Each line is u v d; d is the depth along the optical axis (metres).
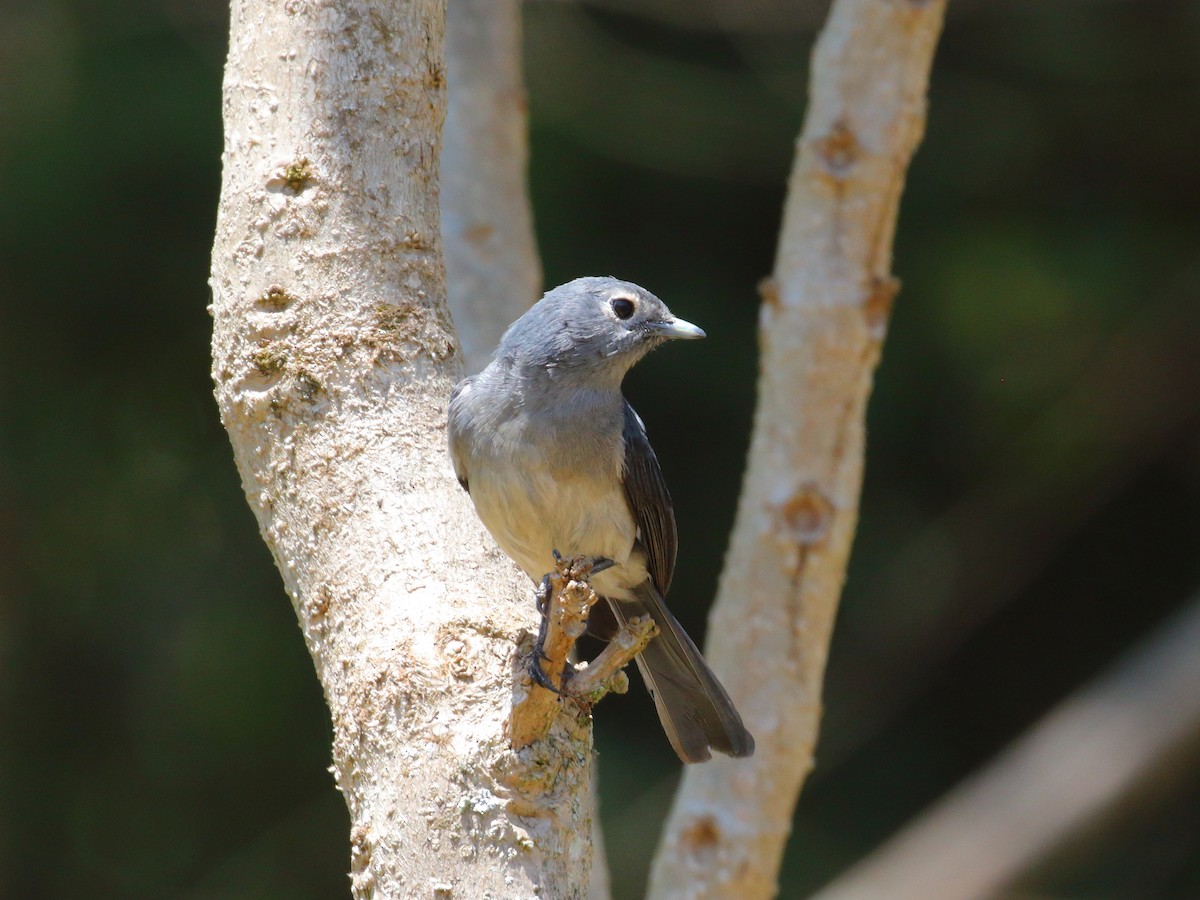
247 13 5.45
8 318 14.12
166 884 13.61
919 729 14.98
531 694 4.30
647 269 14.47
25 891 13.75
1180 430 14.79
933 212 14.62
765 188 14.79
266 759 13.80
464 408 5.51
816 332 7.17
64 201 13.69
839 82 7.19
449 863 4.34
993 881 11.27
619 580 6.44
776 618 7.22
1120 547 15.63
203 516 14.15
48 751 14.09
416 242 5.38
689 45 15.07
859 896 11.39
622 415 6.26
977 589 14.88
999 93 14.97
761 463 7.31
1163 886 13.82
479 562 4.95
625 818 13.09
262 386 5.15
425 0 5.51
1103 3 14.98
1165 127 14.84
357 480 5.01
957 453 14.77
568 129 14.52
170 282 13.99
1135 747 11.45
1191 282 14.41
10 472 14.19
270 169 5.24
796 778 7.29
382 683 4.62
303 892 13.36
